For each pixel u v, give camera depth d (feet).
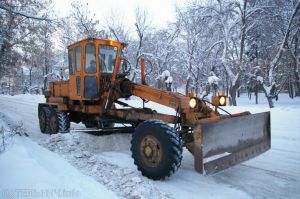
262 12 77.41
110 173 15.08
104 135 21.21
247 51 79.87
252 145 16.56
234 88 74.13
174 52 96.07
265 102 99.55
